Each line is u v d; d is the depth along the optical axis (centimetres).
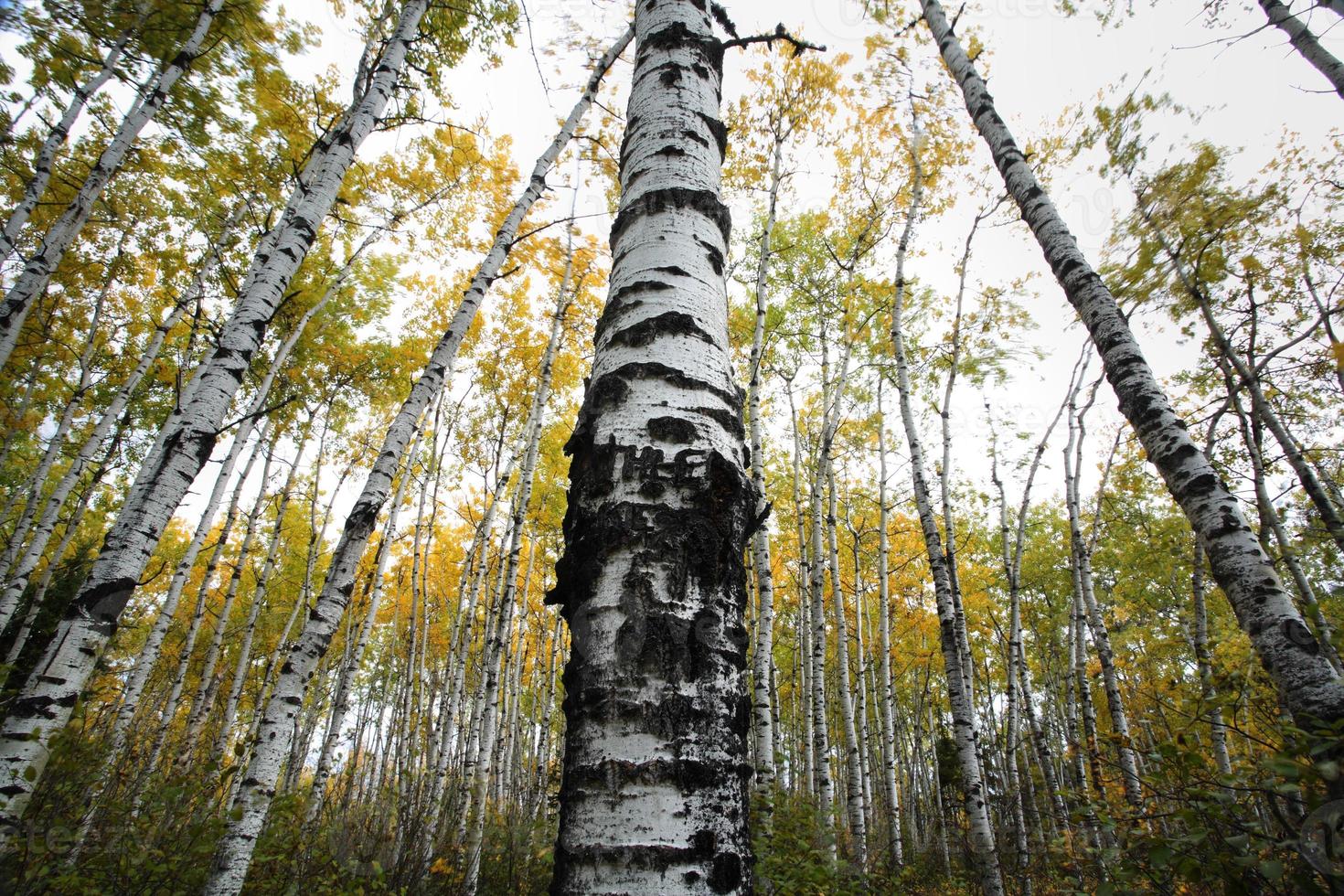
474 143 832
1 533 1030
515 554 883
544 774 1251
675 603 154
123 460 1266
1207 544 340
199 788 511
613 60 734
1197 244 663
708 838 131
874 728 1823
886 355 1190
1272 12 547
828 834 664
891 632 1667
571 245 968
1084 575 907
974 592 1460
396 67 591
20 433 1112
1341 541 629
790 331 1255
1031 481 1005
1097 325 421
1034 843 1128
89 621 353
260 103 757
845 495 1426
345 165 539
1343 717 267
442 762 980
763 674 760
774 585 1552
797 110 1034
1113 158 670
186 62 639
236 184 858
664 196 230
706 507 167
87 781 475
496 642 830
